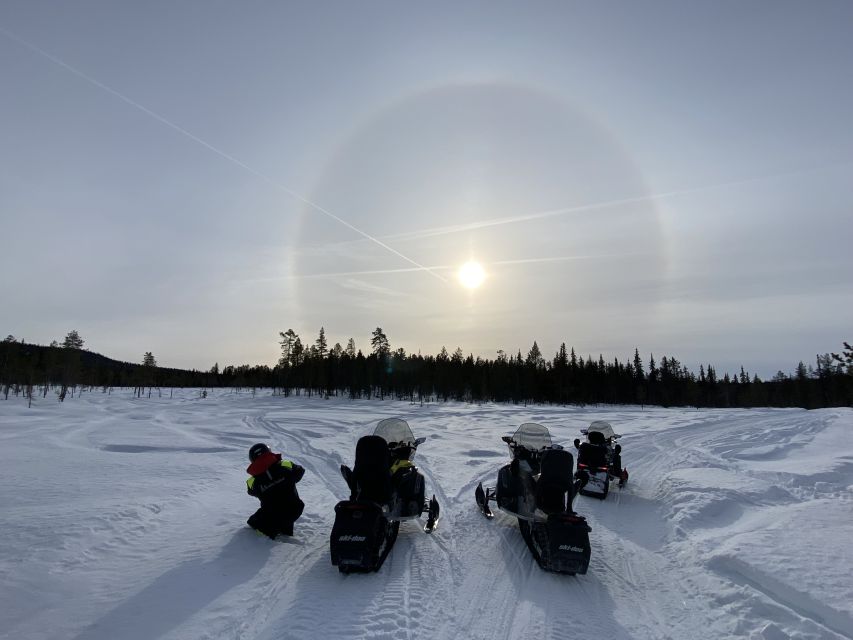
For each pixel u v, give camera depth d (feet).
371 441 20.67
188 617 14.93
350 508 19.02
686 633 15.02
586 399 259.19
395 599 16.71
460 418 102.17
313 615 15.40
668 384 276.21
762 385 282.97
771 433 69.00
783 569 17.62
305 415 109.09
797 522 22.95
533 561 20.85
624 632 15.10
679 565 20.63
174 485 31.17
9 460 40.57
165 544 21.01
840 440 57.47
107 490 29.17
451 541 23.21
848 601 15.23
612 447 38.96
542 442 26.43
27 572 16.99
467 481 36.35
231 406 152.05
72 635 13.65
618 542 23.82
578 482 22.02
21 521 22.03
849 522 22.94
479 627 15.21
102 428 76.54
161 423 88.17
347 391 253.03
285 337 265.95
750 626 15.03
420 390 233.76
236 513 25.93
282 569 19.08
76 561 18.47
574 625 15.47
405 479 23.16
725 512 27.63
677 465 44.47
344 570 18.72
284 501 22.50
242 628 14.56
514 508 23.95
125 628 14.14
